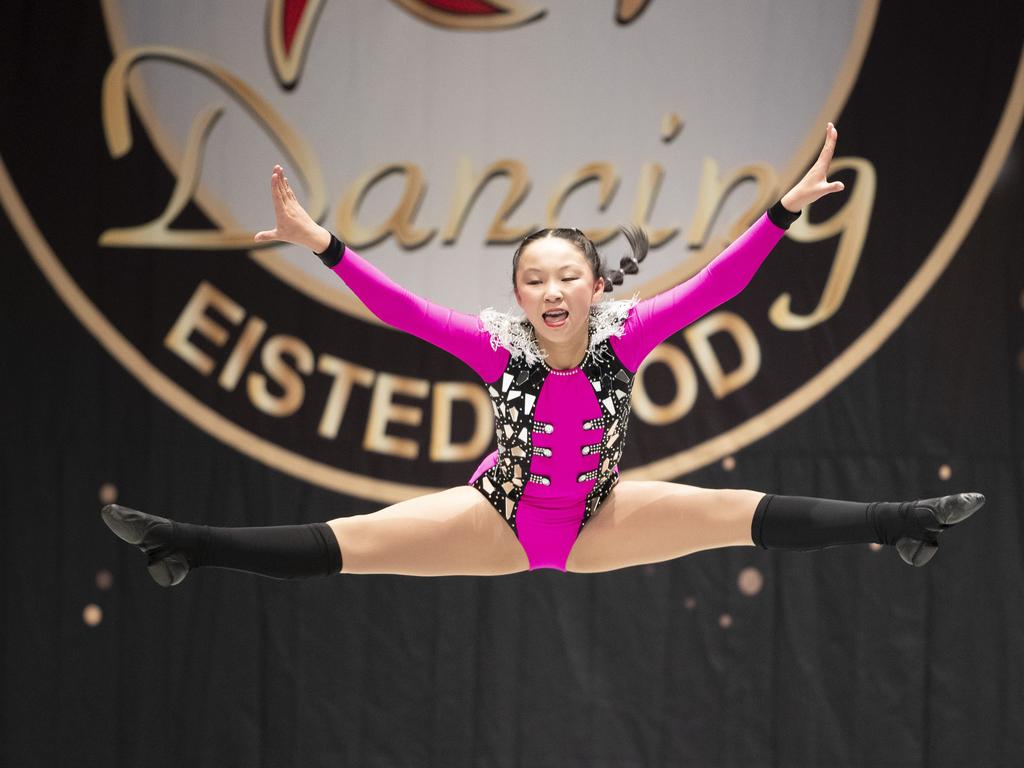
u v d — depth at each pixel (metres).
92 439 14.07
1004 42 14.07
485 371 8.36
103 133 14.13
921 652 13.84
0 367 14.11
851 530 7.97
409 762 13.88
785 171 13.99
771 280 14.07
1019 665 13.80
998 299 14.01
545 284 7.83
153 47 14.14
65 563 14.01
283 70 14.09
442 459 14.07
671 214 13.98
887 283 14.02
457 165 14.05
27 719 13.93
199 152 14.12
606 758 13.82
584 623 13.97
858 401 13.99
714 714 13.84
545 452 8.38
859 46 14.04
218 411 14.09
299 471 14.06
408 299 8.15
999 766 13.70
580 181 13.99
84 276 14.13
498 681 13.93
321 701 13.95
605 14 14.05
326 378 14.12
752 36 14.04
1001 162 14.04
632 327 8.30
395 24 14.12
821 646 13.88
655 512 8.52
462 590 14.03
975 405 13.96
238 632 14.00
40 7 14.17
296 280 14.16
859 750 13.75
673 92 14.01
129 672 13.95
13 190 14.12
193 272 14.13
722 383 14.05
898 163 14.04
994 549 13.90
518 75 14.06
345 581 14.05
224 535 8.01
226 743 13.90
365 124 14.09
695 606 13.97
